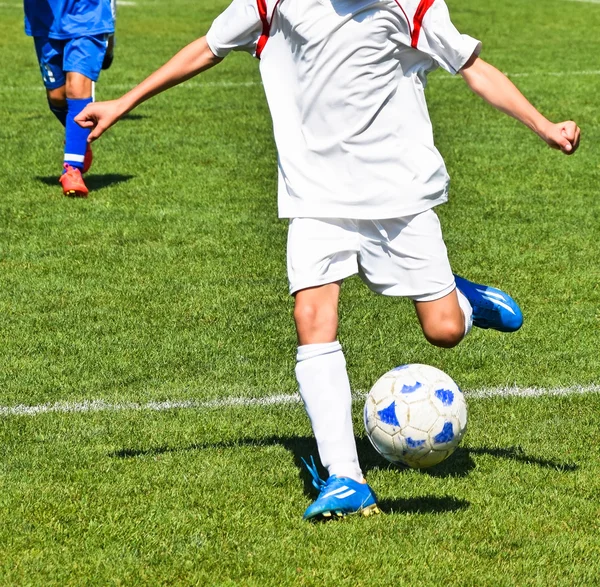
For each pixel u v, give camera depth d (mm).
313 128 11336
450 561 10000
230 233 22719
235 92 40125
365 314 17766
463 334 11906
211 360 15852
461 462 12383
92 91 25875
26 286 19328
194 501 11289
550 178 27531
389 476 11977
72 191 25453
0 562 10000
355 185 11266
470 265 20688
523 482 11836
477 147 30812
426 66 11438
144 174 27844
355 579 9664
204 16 65750
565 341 16750
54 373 15328
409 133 11359
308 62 11156
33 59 49062
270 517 10914
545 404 14203
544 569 9891
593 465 12320
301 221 11430
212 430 13344
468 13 66000
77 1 25703
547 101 38156
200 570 9852
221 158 29578
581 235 22750
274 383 14945
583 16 65188
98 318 17688
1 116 35562
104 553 10164
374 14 10969
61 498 11367
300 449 12734
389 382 11312
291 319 17703
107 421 13633
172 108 36750
